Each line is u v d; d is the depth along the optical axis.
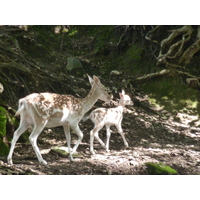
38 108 8.95
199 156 11.57
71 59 18.69
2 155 9.72
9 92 13.33
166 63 18.97
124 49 20.89
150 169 9.45
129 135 13.55
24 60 16.11
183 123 15.97
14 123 11.11
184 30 19.56
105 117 10.92
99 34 22.20
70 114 9.55
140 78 18.55
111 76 19.03
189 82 18.11
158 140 13.57
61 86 15.98
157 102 17.33
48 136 12.22
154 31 20.11
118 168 9.29
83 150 11.11
